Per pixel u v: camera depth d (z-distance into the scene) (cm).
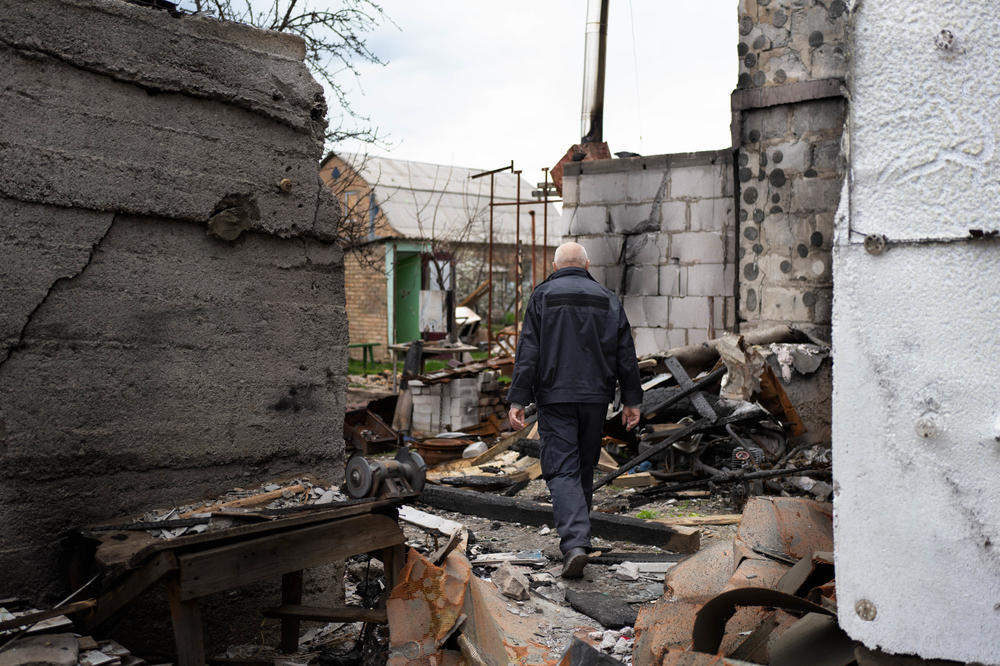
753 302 860
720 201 889
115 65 306
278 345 362
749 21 844
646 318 948
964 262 206
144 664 269
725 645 294
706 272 902
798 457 670
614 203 966
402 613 309
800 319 825
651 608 329
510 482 702
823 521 352
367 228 1216
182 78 325
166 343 327
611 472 709
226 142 341
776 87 830
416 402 1027
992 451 204
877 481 217
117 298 313
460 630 307
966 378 206
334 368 383
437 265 2152
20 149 286
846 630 223
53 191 294
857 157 217
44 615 270
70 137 298
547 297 493
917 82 209
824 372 708
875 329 216
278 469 363
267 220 354
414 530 523
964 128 204
